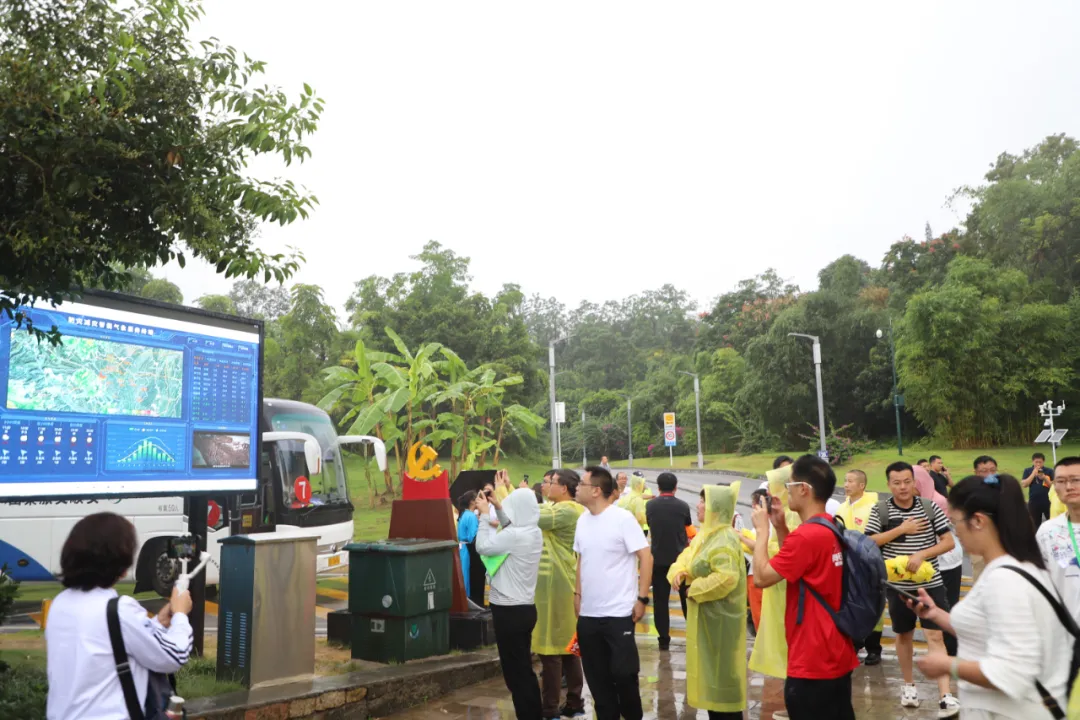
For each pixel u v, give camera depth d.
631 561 5.48
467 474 10.16
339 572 16.00
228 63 5.62
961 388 49.31
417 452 8.59
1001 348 49.84
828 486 4.17
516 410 33.12
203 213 5.34
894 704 6.68
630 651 5.40
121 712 2.88
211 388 7.39
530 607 5.76
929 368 49.97
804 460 4.23
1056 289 54.97
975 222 62.91
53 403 6.27
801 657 4.00
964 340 49.09
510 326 55.66
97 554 3.00
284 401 15.73
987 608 2.87
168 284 43.50
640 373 117.31
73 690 2.87
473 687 7.52
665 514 8.98
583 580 5.54
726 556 5.71
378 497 31.72
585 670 5.55
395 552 7.61
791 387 60.09
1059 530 4.62
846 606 3.97
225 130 5.58
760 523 4.27
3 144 4.71
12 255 5.02
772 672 6.75
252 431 7.71
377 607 7.63
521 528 5.76
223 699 5.81
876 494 7.53
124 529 3.08
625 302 143.38
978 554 3.05
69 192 4.75
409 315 52.62
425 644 7.79
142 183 5.25
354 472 42.31
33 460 6.12
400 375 28.81
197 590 7.26
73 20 5.00
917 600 3.60
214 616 10.76
